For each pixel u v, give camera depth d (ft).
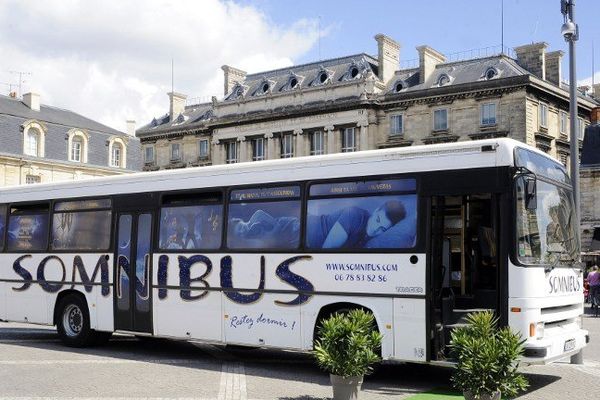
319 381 37.04
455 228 37.65
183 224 44.57
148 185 46.78
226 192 42.75
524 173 33.76
